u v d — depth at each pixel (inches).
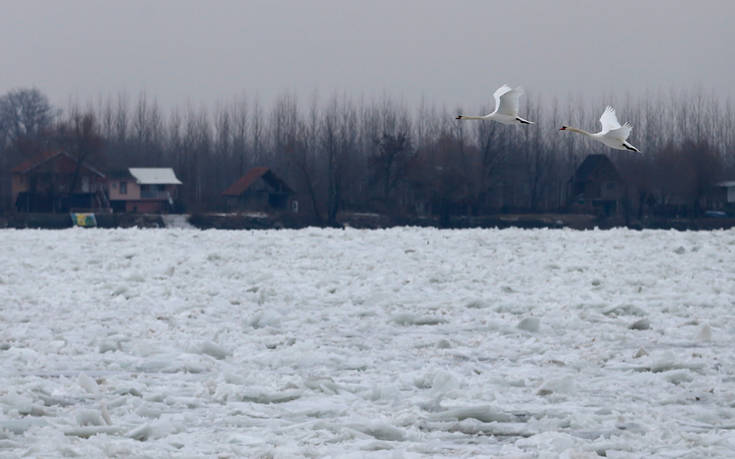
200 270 3265.3
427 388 1713.8
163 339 2138.3
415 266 3380.9
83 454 1282.0
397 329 2310.5
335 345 2107.5
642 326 2292.1
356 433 1379.2
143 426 1382.9
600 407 1557.6
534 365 1904.5
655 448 1317.7
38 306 2588.6
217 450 1310.3
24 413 1494.8
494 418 1491.1
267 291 2773.1
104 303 2640.3
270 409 1535.4
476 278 3085.6
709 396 1622.8
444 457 1286.9
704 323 2161.7
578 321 2326.5
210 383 1685.5
